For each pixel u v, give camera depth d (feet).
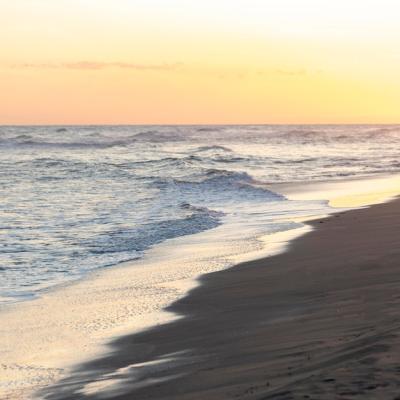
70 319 44.14
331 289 45.68
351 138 478.18
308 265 56.49
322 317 37.06
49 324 43.09
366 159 238.68
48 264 65.21
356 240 68.54
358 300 40.55
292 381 23.09
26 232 85.25
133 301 48.21
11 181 158.40
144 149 325.83
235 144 380.58
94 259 67.51
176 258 65.77
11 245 75.87
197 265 61.16
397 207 99.04
